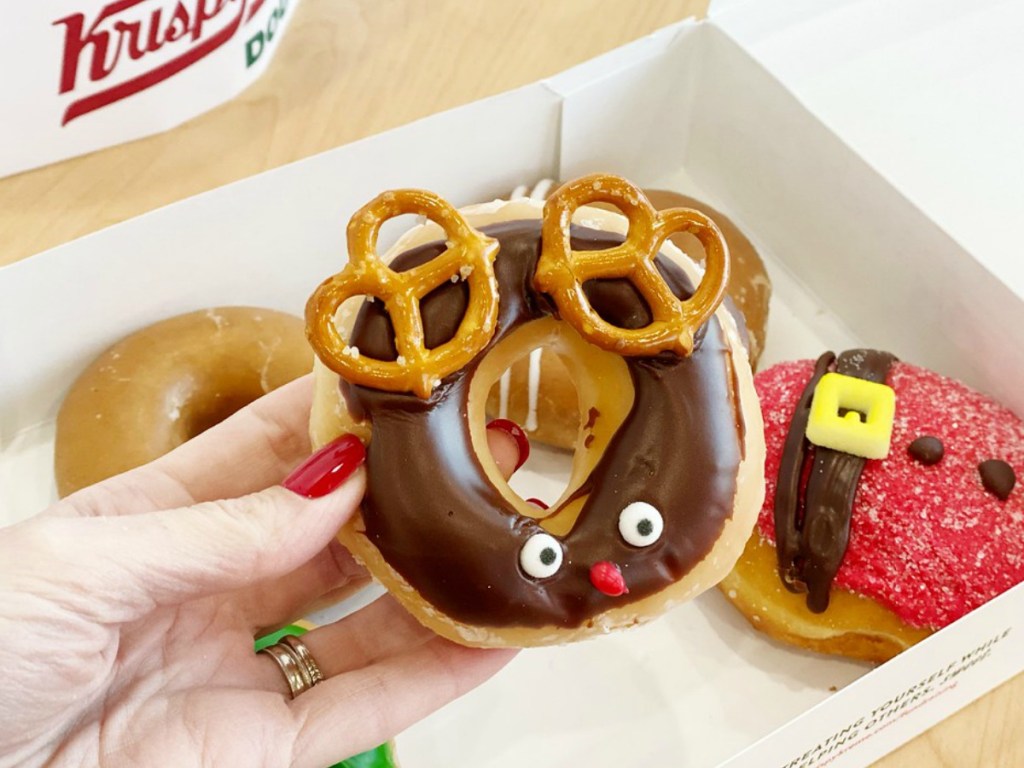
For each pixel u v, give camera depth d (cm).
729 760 23
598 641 31
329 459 21
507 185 37
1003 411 32
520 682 31
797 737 24
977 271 31
